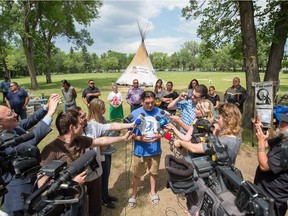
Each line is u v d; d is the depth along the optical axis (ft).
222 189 5.97
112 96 28.22
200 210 6.60
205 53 32.68
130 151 20.31
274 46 24.47
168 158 6.91
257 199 4.55
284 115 7.77
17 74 238.89
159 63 411.13
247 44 23.82
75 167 5.27
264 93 18.13
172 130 10.69
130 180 15.35
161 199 13.16
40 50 85.81
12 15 67.46
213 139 6.72
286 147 7.02
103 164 11.91
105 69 398.01
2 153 5.57
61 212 5.21
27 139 6.29
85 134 9.50
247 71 24.50
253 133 22.63
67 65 343.67
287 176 7.49
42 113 10.12
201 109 9.46
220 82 95.81
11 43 75.77
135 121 10.82
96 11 89.10
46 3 74.13
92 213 9.95
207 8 29.19
